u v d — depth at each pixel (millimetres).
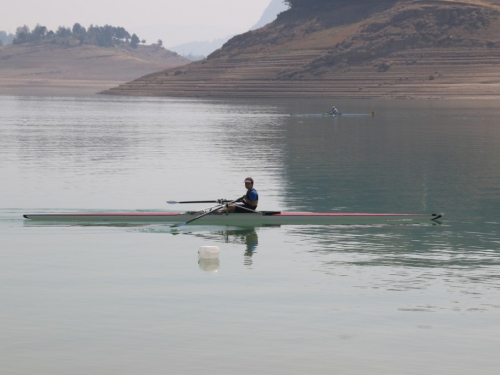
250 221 27891
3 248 23703
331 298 18250
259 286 19312
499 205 32844
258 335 15523
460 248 24078
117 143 64500
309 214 28172
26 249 23562
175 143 64938
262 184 38906
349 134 77188
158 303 17750
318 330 15859
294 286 19328
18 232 26141
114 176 41312
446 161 50531
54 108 154875
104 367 13781
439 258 22688
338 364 14016
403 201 33875
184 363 14000
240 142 66438
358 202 33531
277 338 15359
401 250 23734
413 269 21250
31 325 16078
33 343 14984
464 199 34469
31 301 17859
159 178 40594
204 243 24781
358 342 15164
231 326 16078
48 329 15820
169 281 19797
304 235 26125
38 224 27500
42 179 39750
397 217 28734
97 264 21688
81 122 100500
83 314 16859
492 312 17172
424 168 46438
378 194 35875
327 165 47750
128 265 21578
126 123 98688
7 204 31703
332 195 35500
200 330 15805
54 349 14664
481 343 15172
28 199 33062
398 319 16641
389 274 20672
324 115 122875
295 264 21812
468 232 26719
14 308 17281
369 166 47375
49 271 20797
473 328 16062
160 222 27844
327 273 20734
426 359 14305
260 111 142125
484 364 14102
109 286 19250
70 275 20359
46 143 63938
